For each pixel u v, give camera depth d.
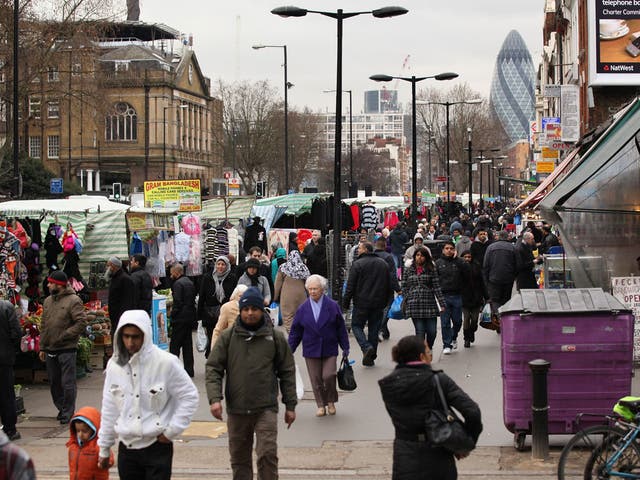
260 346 8.43
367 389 14.55
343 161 143.50
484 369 15.88
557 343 10.27
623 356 10.23
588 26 30.38
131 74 84.56
